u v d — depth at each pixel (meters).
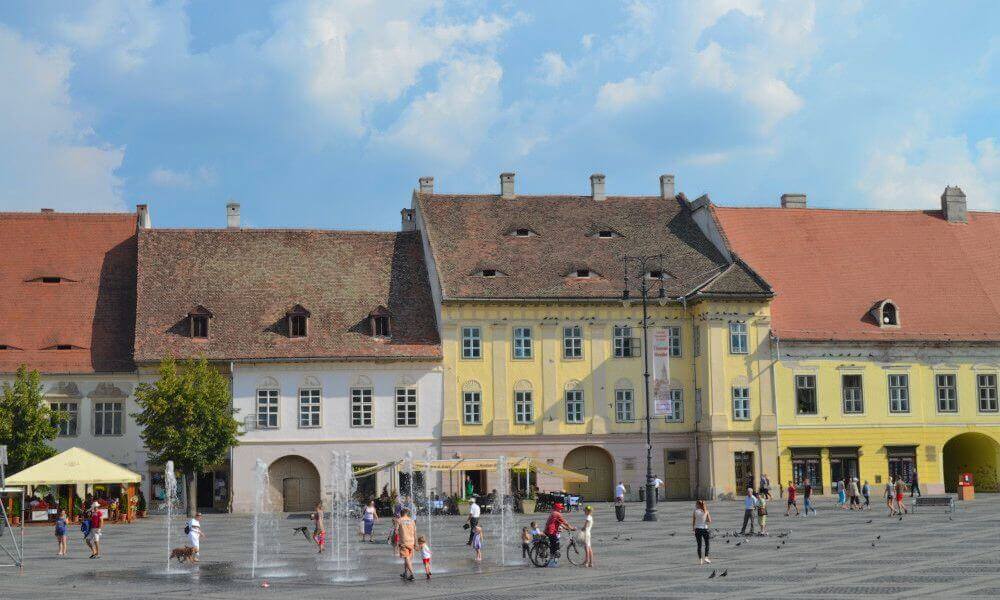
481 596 33.62
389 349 76.81
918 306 82.31
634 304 79.44
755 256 83.19
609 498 79.00
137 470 74.69
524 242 82.69
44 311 77.69
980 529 52.47
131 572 41.69
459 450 76.62
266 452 75.19
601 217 86.06
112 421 75.00
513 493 72.88
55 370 74.44
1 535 58.38
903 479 79.69
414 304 80.06
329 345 76.50
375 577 39.53
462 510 70.06
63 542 48.50
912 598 30.91
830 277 82.94
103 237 82.94
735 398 77.75
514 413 77.69
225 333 76.25
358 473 70.19
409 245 84.75
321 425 75.88
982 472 83.00
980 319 82.25
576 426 78.19
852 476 79.00
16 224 82.81
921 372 80.69
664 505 72.81
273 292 79.31
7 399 67.19
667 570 39.25
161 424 68.00
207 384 69.00
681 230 85.44
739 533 52.78
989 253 87.06
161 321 76.31
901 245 86.19
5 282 79.00
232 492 74.75
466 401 77.31
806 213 87.12
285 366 75.81
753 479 77.38
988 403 81.50
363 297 79.94
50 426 68.31
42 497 69.38
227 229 83.44
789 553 43.91
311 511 75.56
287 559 46.25
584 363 78.81
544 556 42.06
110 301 78.88
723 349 77.88
